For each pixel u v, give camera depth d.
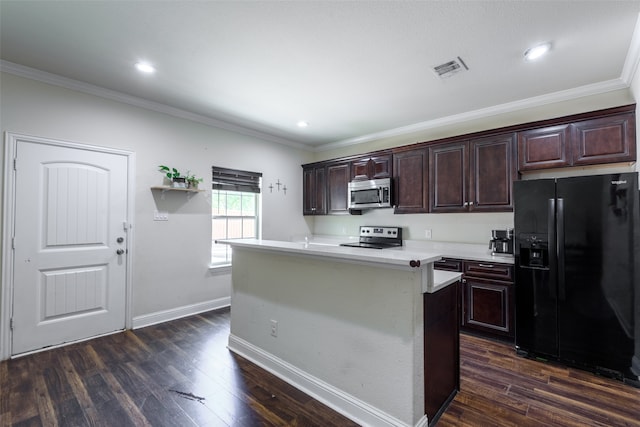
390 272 1.67
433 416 1.77
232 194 4.31
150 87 2.98
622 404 1.94
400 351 1.63
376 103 3.33
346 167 4.59
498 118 3.43
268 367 2.36
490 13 1.87
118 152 3.17
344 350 1.88
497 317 2.91
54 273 2.80
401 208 3.94
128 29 2.06
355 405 1.80
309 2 1.79
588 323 2.35
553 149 2.83
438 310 1.85
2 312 2.53
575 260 2.41
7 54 2.39
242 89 3.00
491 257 3.01
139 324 3.28
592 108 2.88
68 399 1.98
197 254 3.79
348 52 2.32
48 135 2.75
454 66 2.52
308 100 3.26
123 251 3.20
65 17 1.94
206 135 3.91
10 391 2.06
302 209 5.25
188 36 2.14
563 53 2.31
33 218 2.69
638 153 2.40
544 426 1.74
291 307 2.22
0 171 2.53
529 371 2.37
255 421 1.78
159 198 3.47
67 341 2.85
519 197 2.67
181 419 1.79
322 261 2.01
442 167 3.56
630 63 2.40
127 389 2.10
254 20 1.96
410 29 2.04
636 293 2.19
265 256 2.44
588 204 2.36
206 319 3.54
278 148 4.85
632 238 2.21
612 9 1.82
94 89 2.97
